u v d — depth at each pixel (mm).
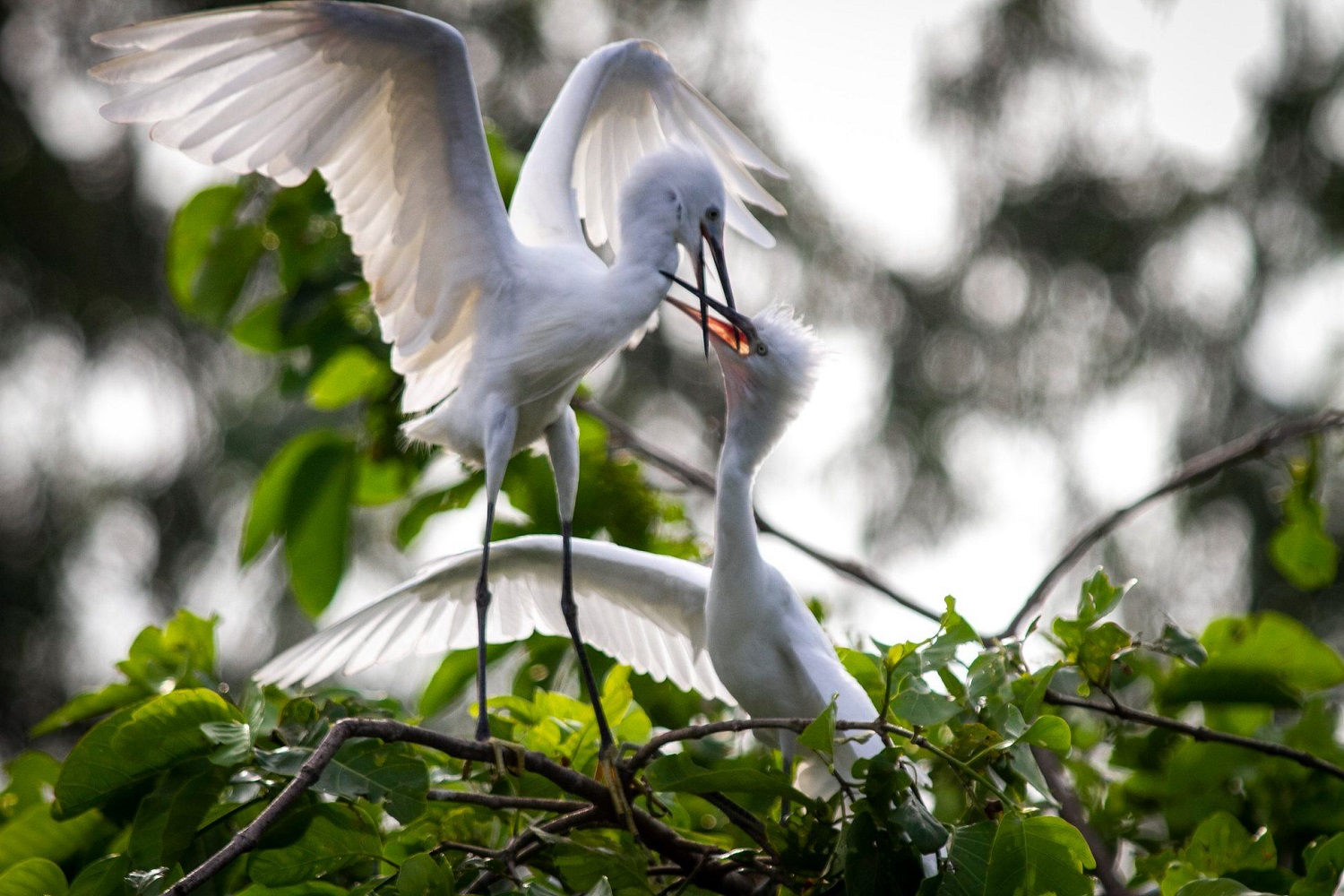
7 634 20359
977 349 20031
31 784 9281
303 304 10969
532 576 9930
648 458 11523
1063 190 20438
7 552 20656
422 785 6957
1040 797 7305
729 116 19656
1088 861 6383
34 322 20922
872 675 8938
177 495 20953
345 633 9828
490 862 7004
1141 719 8102
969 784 6867
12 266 20719
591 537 11016
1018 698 7332
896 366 19859
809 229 19828
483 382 9023
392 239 8797
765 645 8719
